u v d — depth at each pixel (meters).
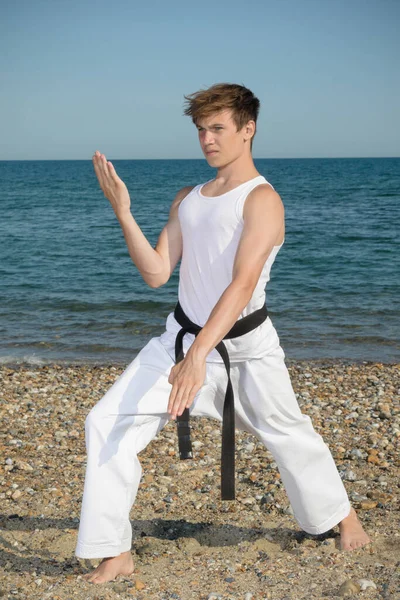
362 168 147.00
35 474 4.52
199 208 2.69
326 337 10.09
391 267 18.08
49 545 3.39
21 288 14.85
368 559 3.08
